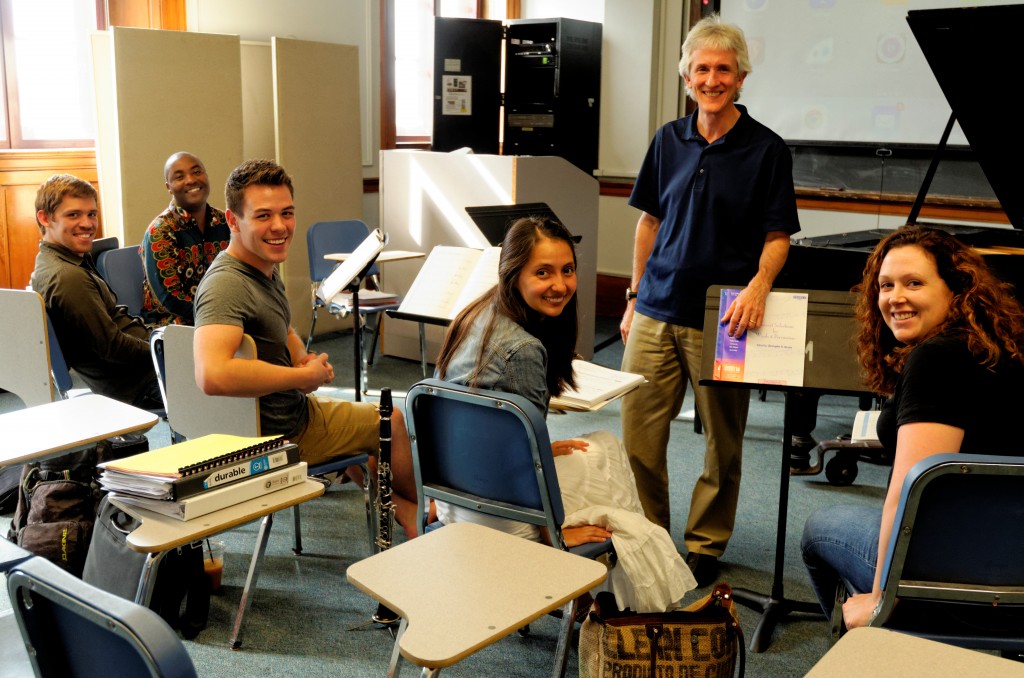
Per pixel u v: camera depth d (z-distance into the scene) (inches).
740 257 108.7
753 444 166.4
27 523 105.5
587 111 266.4
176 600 96.3
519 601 58.9
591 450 89.8
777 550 101.5
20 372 111.2
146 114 190.4
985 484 60.1
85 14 196.9
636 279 120.6
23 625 47.8
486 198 198.2
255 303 96.7
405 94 265.9
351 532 125.3
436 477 83.4
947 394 65.6
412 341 217.6
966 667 46.6
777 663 95.3
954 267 69.7
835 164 230.2
